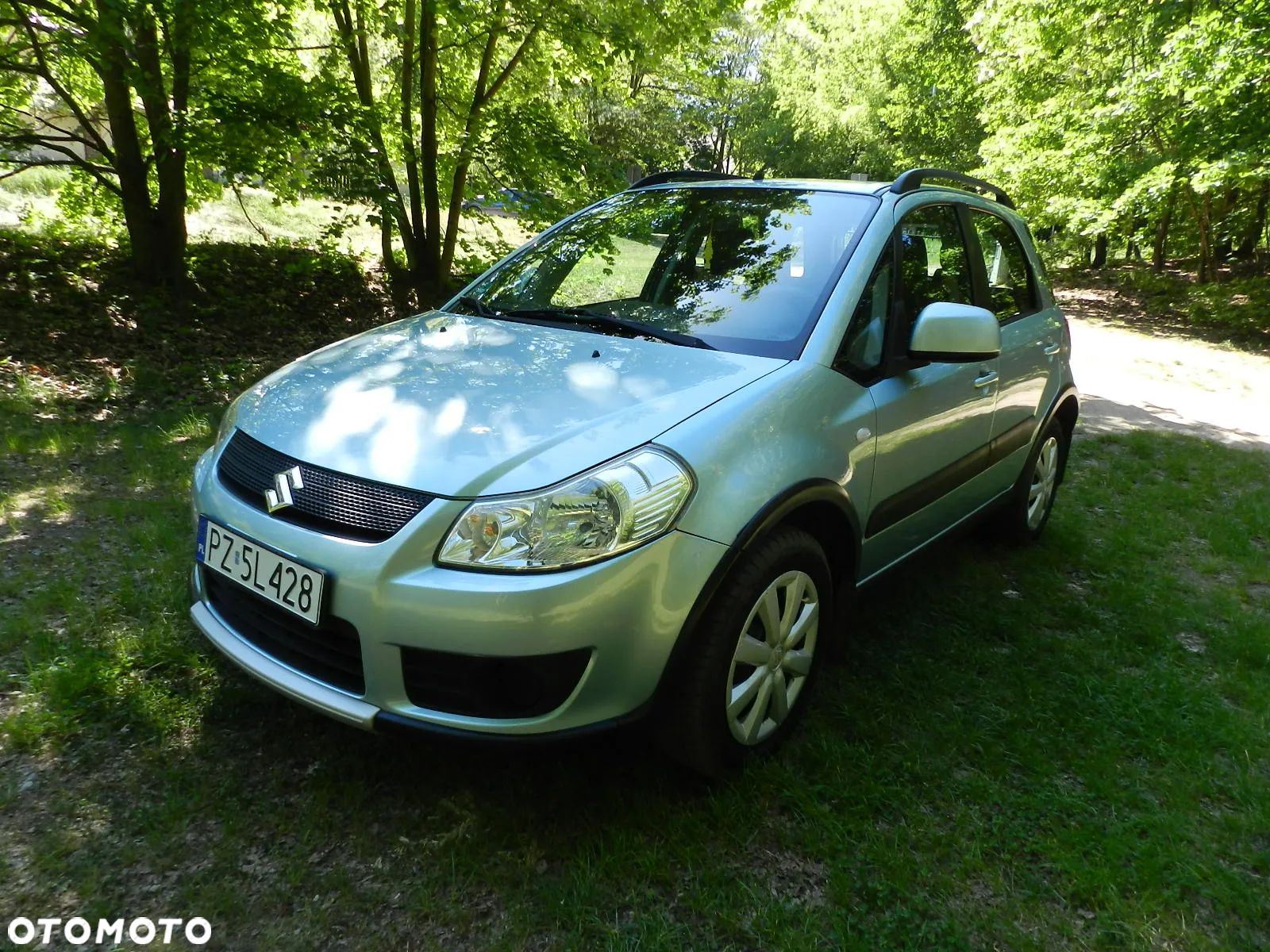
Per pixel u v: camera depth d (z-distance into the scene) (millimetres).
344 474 2016
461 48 9086
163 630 2832
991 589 3723
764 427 2219
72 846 1983
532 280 3156
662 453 2027
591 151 9172
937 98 22328
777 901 1968
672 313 2766
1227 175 11758
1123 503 5074
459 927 1854
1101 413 7586
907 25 22656
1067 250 21484
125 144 7930
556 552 1878
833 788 2330
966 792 2369
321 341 8203
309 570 1964
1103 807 2363
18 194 12953
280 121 7520
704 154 49062
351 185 8000
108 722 2412
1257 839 2279
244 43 7301
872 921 1928
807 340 2510
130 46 6449
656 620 1971
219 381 6387
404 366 2453
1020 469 3924
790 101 34312
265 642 2166
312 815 2123
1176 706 2875
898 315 2805
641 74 10922
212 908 1852
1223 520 4801
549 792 2270
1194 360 11141
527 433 2051
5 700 2488
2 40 7672
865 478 2564
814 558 2371
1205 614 3637
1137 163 13672
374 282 10414
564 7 8227
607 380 2307
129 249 8836
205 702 2521
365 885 1949
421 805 2199
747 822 2195
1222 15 11312
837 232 2871
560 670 1917
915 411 2789
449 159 9406
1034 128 15578
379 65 10391
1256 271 19000
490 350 2553
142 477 4262
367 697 1961
